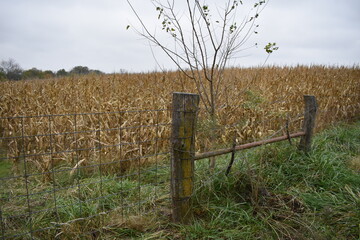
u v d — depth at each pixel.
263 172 3.39
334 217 2.76
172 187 2.57
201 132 3.46
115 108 5.45
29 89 8.43
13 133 5.18
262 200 2.97
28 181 3.84
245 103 4.68
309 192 3.22
